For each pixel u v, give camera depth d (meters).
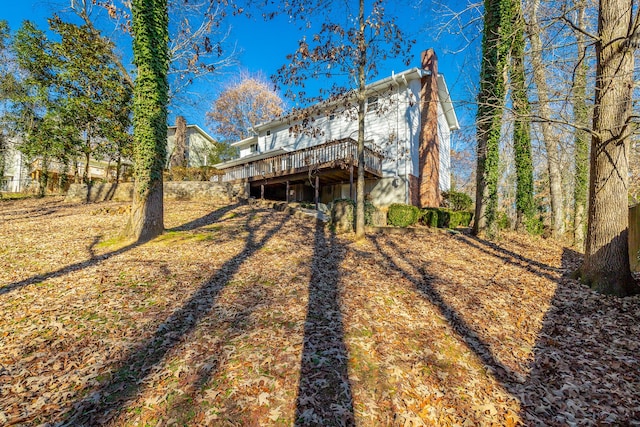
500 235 10.85
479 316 4.67
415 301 5.12
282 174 15.16
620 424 2.63
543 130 8.34
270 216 11.94
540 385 3.15
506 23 8.84
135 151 8.16
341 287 5.58
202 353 3.49
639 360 3.49
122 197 15.13
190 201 14.80
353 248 8.43
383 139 15.62
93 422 2.53
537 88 6.02
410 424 2.62
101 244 7.71
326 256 7.52
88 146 16.06
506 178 18.00
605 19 5.17
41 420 2.53
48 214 11.59
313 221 11.54
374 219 11.98
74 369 3.20
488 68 8.92
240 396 2.85
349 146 12.95
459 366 3.47
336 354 3.53
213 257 7.03
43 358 3.37
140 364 3.31
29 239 8.11
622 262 5.26
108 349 3.56
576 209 11.05
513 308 4.95
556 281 6.11
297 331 4.00
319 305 4.79
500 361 3.58
